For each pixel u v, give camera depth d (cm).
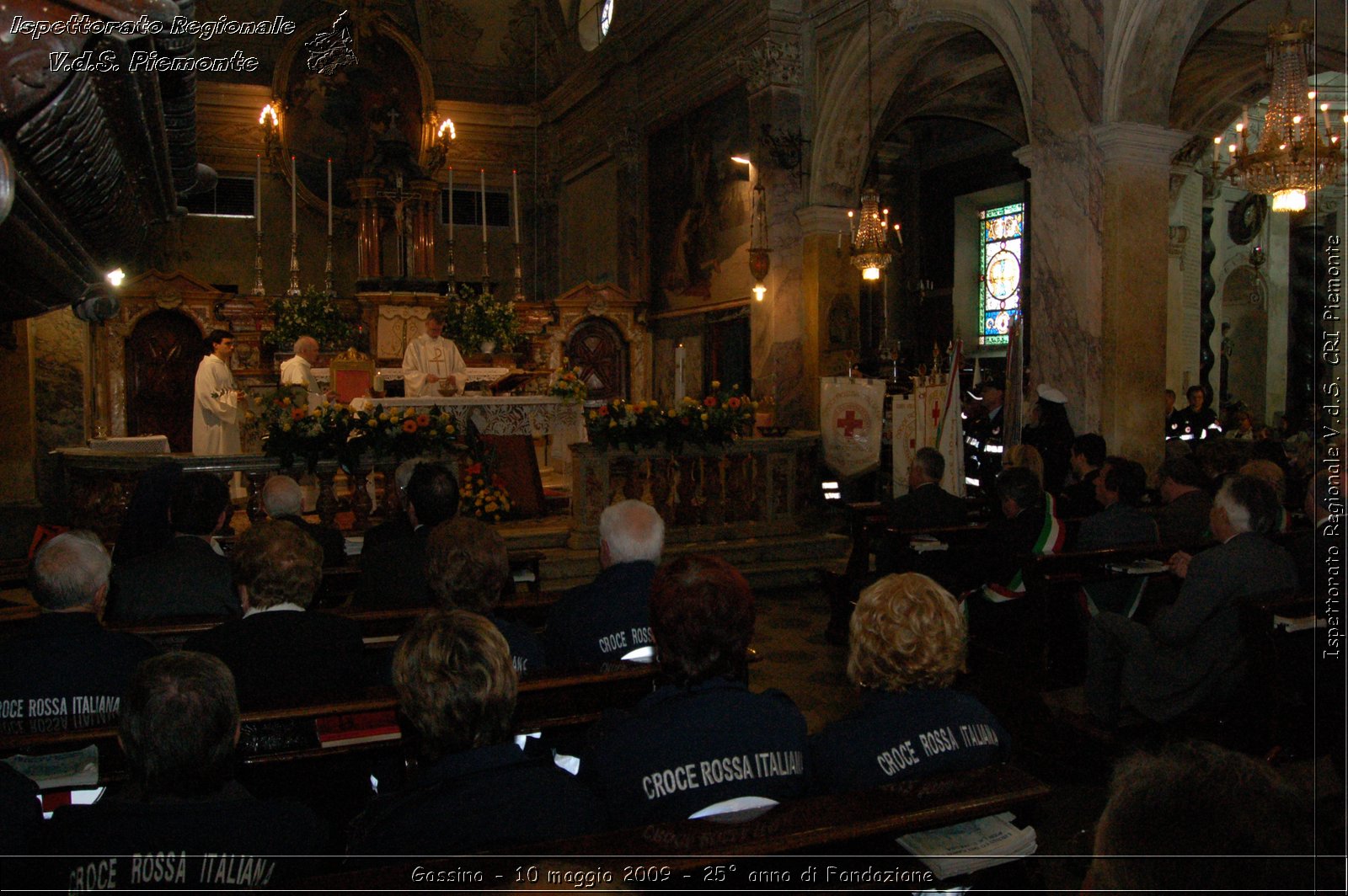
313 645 293
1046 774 450
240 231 1889
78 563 280
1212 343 1812
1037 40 862
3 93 182
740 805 209
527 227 2127
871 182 1719
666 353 1652
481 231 2086
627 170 1723
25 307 305
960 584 601
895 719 235
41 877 186
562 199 2056
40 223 246
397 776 315
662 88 1595
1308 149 760
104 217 301
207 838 190
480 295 1584
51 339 1097
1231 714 407
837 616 700
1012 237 1727
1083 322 817
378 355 1523
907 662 238
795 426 1284
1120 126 780
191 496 394
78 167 244
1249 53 1009
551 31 2033
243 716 255
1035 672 489
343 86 1920
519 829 193
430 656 205
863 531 703
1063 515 659
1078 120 820
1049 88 850
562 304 1681
